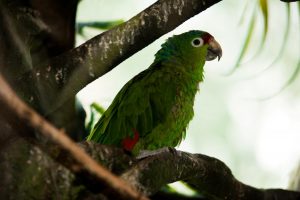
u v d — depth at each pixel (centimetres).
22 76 429
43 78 442
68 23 567
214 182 538
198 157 519
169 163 465
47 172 393
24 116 329
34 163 388
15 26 443
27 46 455
